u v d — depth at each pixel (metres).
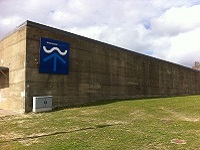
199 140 8.41
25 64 16.03
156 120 12.64
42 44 17.08
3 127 11.25
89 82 20.75
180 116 13.76
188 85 42.66
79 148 7.74
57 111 15.98
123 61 25.52
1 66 19.69
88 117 13.58
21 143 8.52
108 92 22.86
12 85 17.66
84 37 20.84
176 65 38.47
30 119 13.21
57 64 18.00
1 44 20.47
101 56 22.52
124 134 9.43
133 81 26.81
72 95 18.97
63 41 18.72
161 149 7.52
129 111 15.57
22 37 16.72
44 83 17.00
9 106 17.86
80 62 20.08
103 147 7.80
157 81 31.88
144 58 29.45
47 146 8.04
